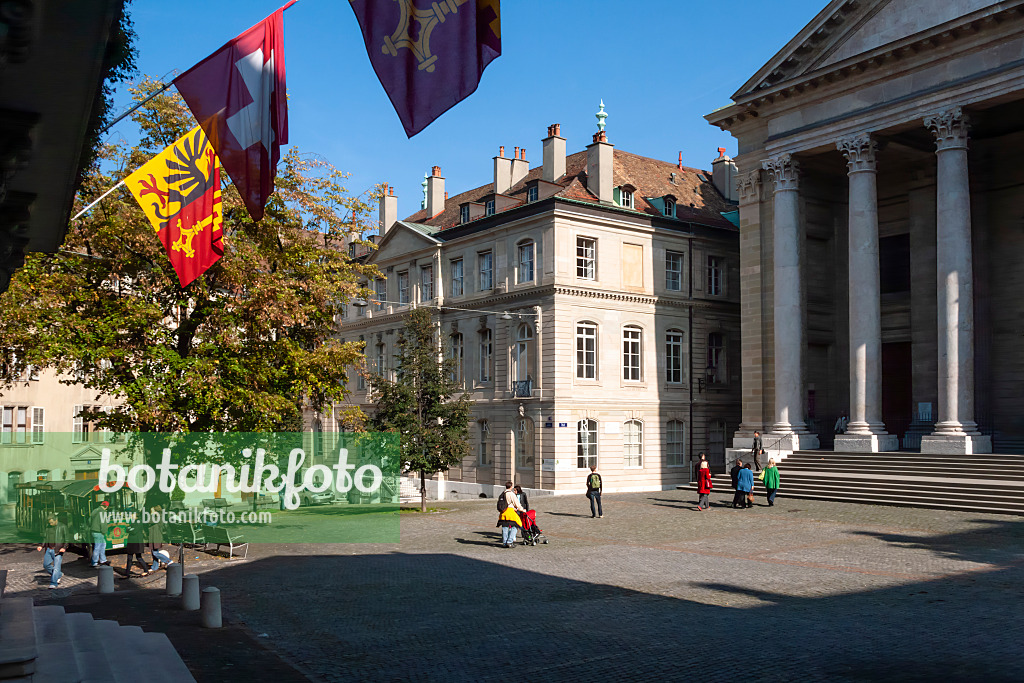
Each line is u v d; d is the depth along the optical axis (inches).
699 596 643.5
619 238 1847.9
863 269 1427.2
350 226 1242.6
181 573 754.8
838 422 1621.6
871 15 1432.1
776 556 821.2
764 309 1621.6
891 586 658.8
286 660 489.4
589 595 664.4
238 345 1090.1
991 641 482.0
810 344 1701.5
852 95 1453.0
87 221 1038.4
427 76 358.6
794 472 1409.9
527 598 662.5
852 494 1256.8
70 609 682.2
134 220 1016.9
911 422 1612.9
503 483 1855.3
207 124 475.5
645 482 1845.5
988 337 1517.0
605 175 1854.1
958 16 1299.2
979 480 1195.3
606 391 1802.4
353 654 501.7
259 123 484.4
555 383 1737.2
